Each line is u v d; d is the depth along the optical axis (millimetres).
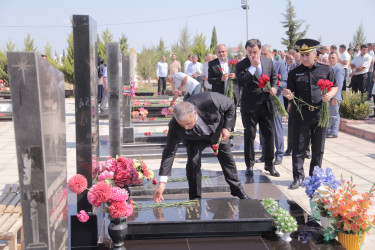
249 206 4098
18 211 3686
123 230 3418
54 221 2395
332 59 8750
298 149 5516
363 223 3553
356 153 7898
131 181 4465
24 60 2043
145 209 4027
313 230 4023
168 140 3998
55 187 2418
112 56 5625
